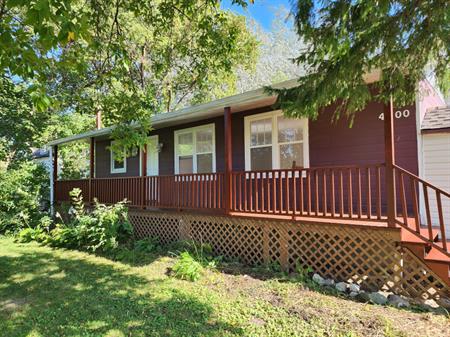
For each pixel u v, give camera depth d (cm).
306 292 412
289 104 387
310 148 633
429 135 541
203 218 641
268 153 696
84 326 334
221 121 793
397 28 306
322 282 445
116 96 538
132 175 1063
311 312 349
